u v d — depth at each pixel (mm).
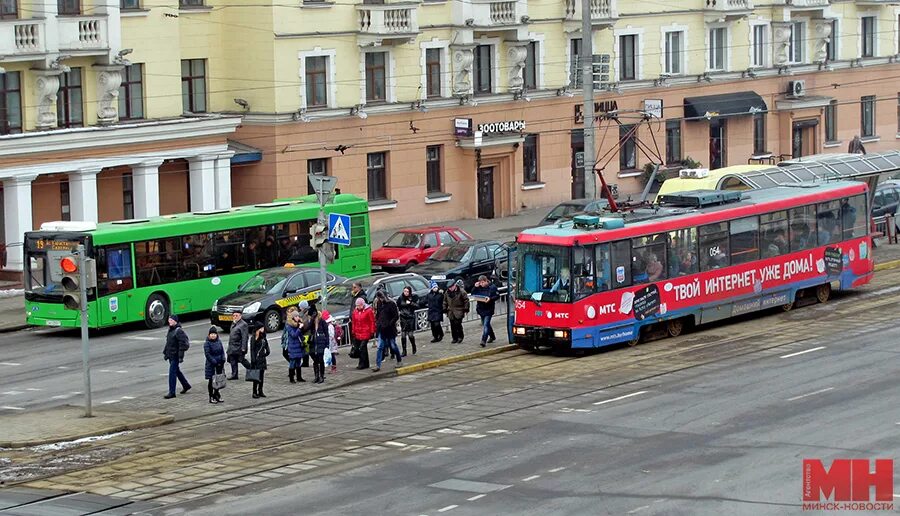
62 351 49906
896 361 43438
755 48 97500
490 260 59531
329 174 75438
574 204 67625
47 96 63469
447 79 80312
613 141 89438
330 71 74812
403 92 78125
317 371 42875
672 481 30453
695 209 50562
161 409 39688
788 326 50656
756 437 34312
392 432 36281
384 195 78188
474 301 53594
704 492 29531
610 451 33344
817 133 101562
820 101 100375
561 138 86625
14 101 63094
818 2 99688
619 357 45844
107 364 47031
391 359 46000
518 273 46781
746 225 51562
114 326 55344
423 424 37125
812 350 45750
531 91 84562
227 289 56531
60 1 64250
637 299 47438
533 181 85938
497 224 80875
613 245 46781
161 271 54406
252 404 40219
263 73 72750
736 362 44188
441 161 80750
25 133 61844
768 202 52500
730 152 96000
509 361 45969
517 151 84250
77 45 64312
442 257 59344
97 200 66438
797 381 40906
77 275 38312
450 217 81438
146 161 67125
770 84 98438
